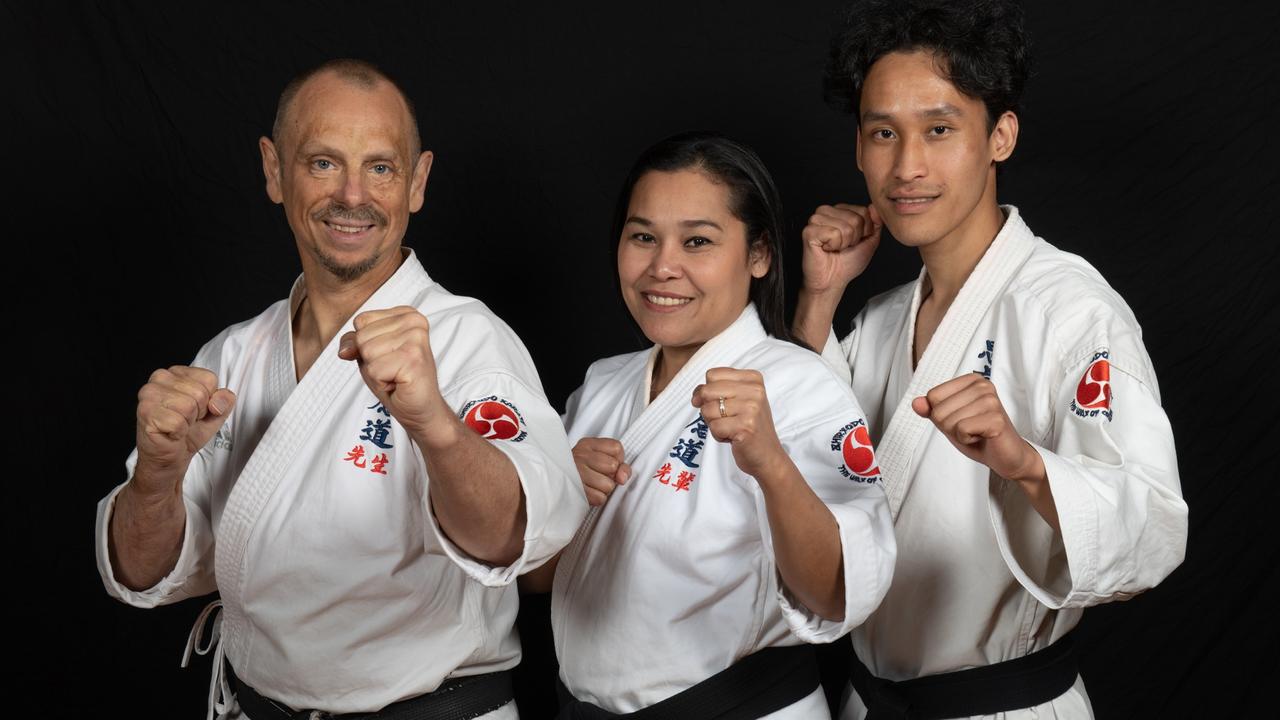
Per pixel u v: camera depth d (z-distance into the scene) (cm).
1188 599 299
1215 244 297
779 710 215
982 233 236
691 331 225
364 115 217
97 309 330
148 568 217
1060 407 212
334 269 221
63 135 327
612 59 324
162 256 330
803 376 220
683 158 223
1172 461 203
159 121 328
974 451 188
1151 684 302
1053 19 302
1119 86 300
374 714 214
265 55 328
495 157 329
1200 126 297
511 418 198
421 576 211
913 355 246
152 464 193
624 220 234
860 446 210
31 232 329
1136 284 302
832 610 195
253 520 213
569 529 191
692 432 220
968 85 222
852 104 243
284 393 228
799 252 322
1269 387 295
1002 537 202
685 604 212
